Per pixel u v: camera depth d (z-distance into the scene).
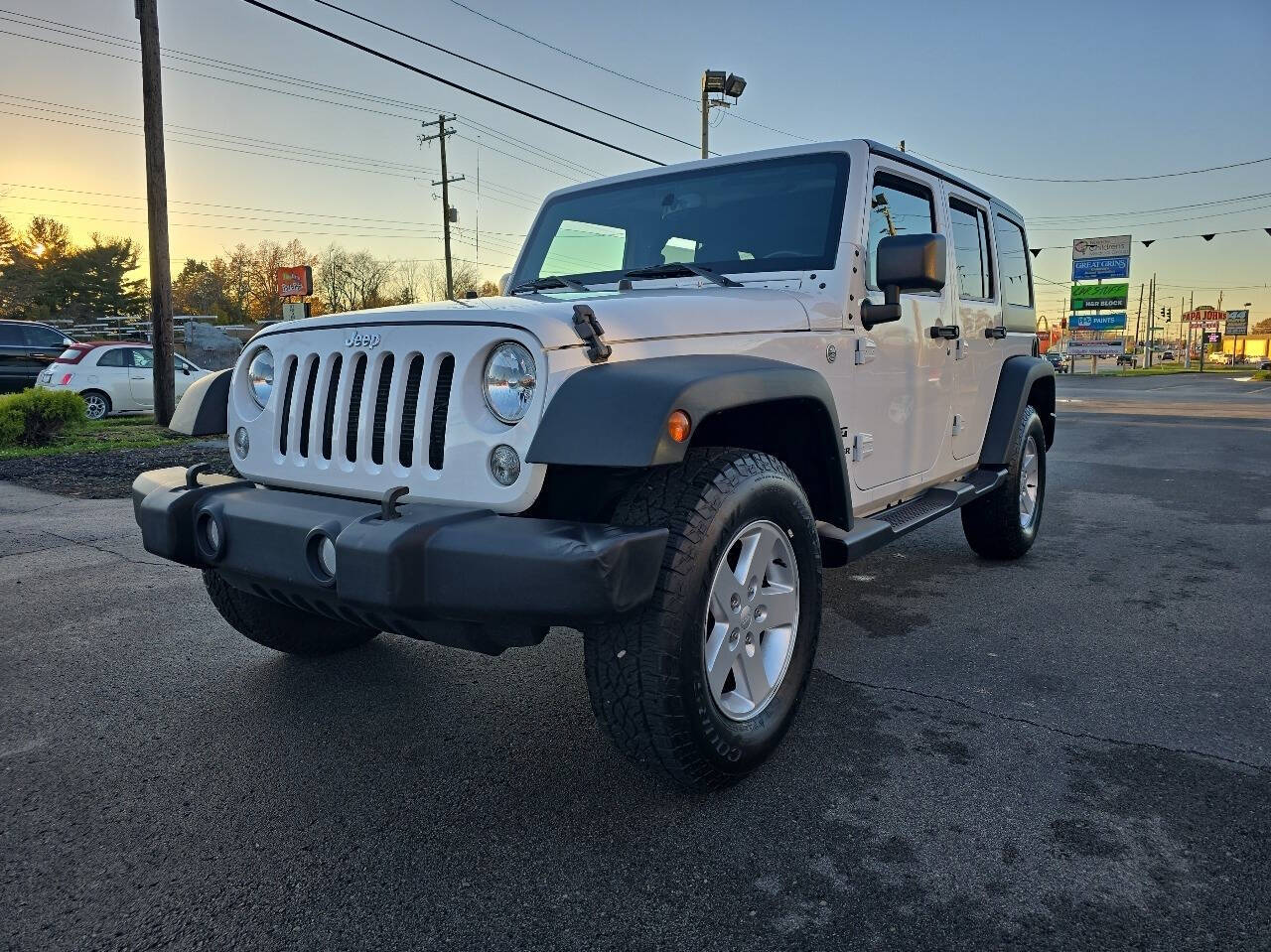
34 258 70.00
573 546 2.01
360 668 3.58
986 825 2.36
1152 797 2.50
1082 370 73.06
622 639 2.25
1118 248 63.19
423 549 2.12
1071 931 1.92
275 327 2.84
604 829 2.36
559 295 3.07
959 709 3.14
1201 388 34.62
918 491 4.14
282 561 2.43
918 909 2.00
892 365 3.62
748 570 2.54
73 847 2.30
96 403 15.81
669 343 2.50
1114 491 8.19
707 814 2.43
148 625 4.14
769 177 3.60
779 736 2.67
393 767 2.73
